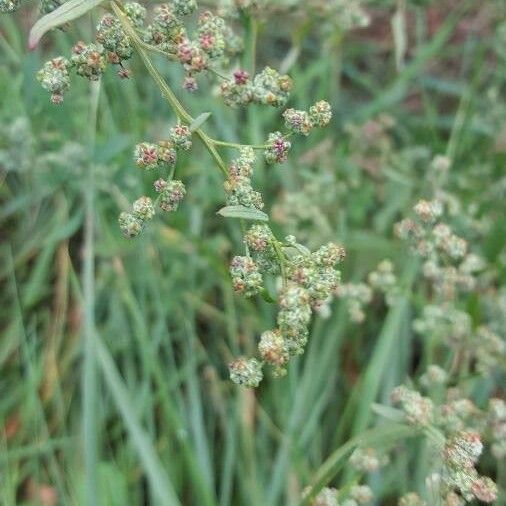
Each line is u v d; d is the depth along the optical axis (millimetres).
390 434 107
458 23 227
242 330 170
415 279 172
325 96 198
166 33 85
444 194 159
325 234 167
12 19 171
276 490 141
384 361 140
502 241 163
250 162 85
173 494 130
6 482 138
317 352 164
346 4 158
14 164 155
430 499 105
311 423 151
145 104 187
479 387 155
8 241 170
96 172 160
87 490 125
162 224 167
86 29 164
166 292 166
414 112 219
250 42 124
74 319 166
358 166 184
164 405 145
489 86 214
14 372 159
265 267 85
